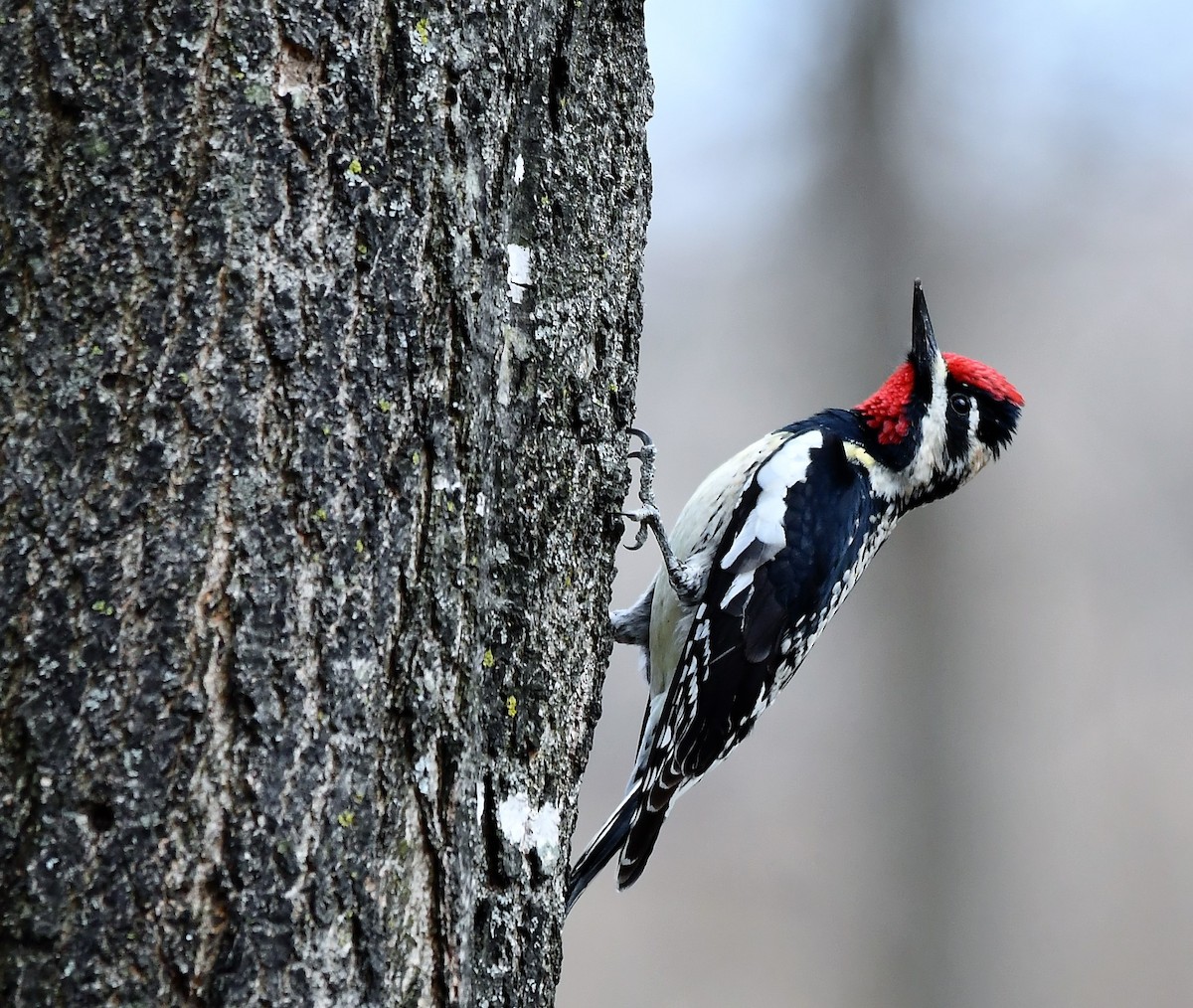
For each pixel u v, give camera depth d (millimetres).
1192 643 20297
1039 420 21156
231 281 4375
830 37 22016
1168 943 19328
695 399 21500
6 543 4176
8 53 4266
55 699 4137
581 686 6086
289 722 4391
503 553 5641
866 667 20703
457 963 4824
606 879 19484
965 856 19859
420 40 4719
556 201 5914
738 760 20547
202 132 4359
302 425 4469
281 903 4328
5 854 4078
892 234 21547
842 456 10773
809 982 19125
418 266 4723
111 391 4258
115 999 4094
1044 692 20469
